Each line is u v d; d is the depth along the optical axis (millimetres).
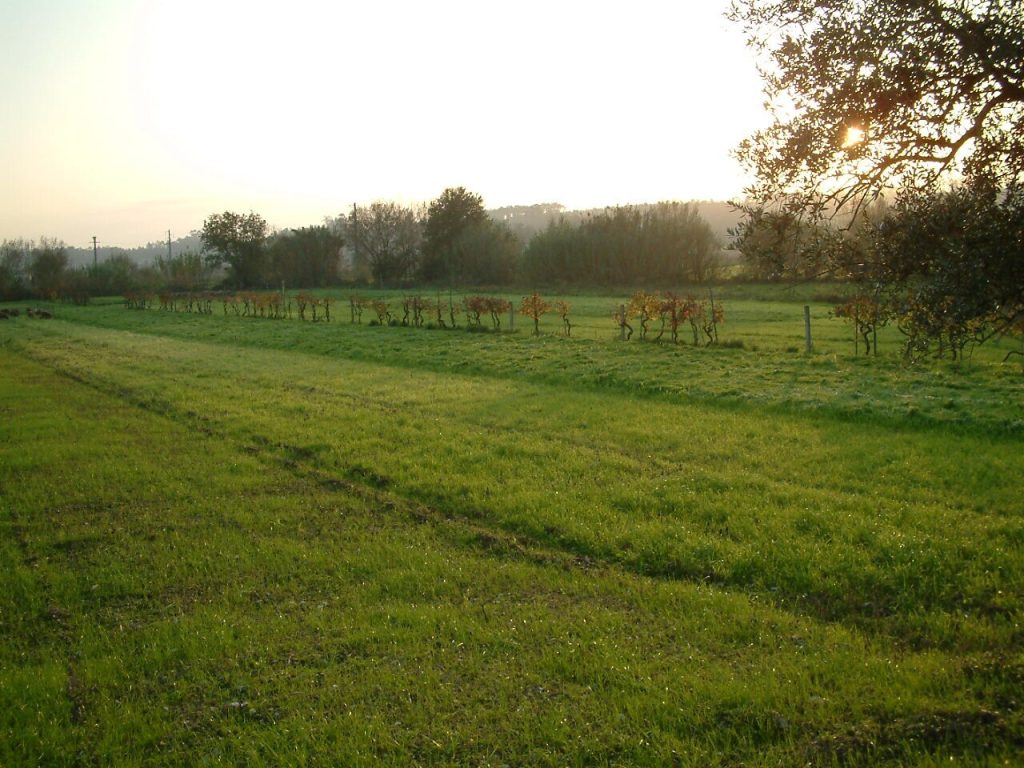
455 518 10922
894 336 30828
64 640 7738
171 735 6039
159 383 25047
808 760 5301
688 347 27656
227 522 11062
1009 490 10781
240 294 76500
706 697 6105
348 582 8820
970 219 5695
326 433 16500
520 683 6504
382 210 93500
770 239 7086
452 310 42062
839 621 7387
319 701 6348
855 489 11320
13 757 5793
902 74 5871
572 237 74938
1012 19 5527
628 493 11305
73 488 12938
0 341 44469
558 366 24703
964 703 5762
